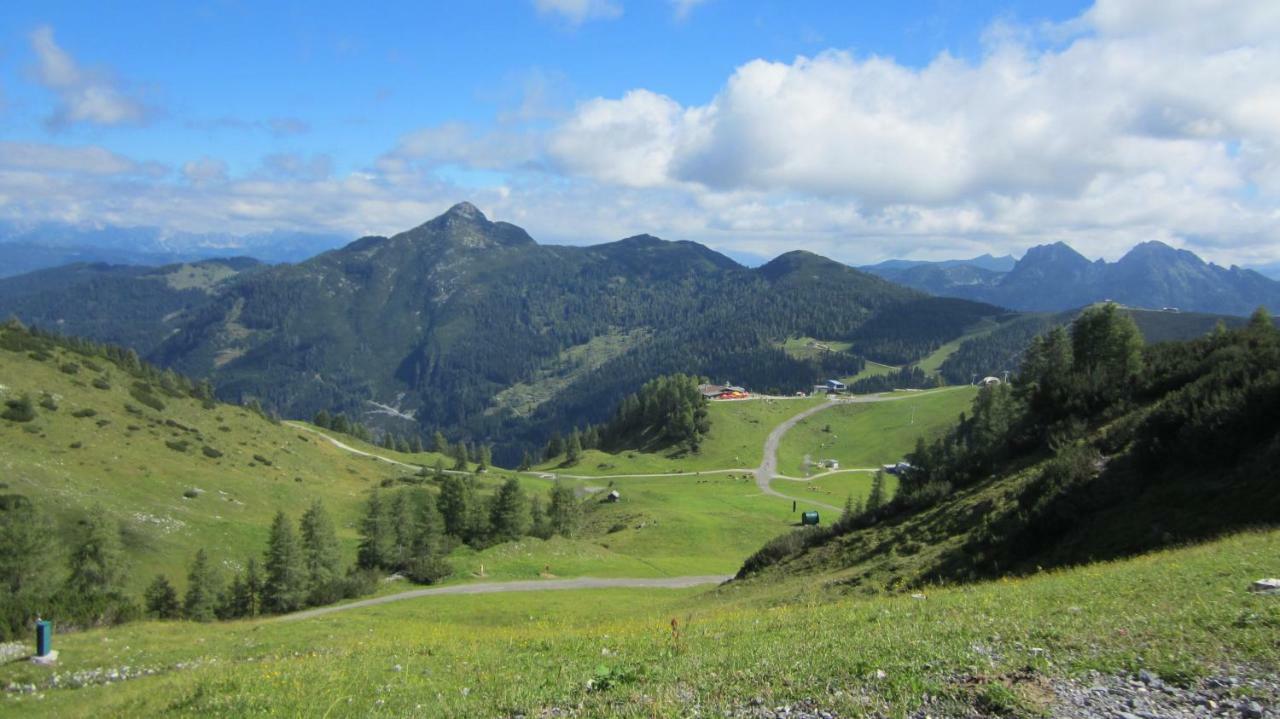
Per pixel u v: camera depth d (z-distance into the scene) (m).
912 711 9.74
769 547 54.34
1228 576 16.53
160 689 19.03
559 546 89.88
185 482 111.31
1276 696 9.10
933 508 47.12
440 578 75.06
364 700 14.20
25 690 24.28
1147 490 30.25
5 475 86.44
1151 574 18.62
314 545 82.12
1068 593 17.84
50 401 114.69
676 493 172.12
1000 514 37.00
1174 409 32.72
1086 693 9.82
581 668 15.07
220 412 159.38
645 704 11.33
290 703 14.37
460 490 104.69
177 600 71.69
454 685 14.88
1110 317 80.88
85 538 76.19
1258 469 26.08
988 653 12.07
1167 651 11.15
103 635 33.72
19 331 138.75
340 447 198.50
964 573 32.25
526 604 59.53
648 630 21.53
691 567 89.62
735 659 13.92
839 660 12.66
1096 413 48.12
